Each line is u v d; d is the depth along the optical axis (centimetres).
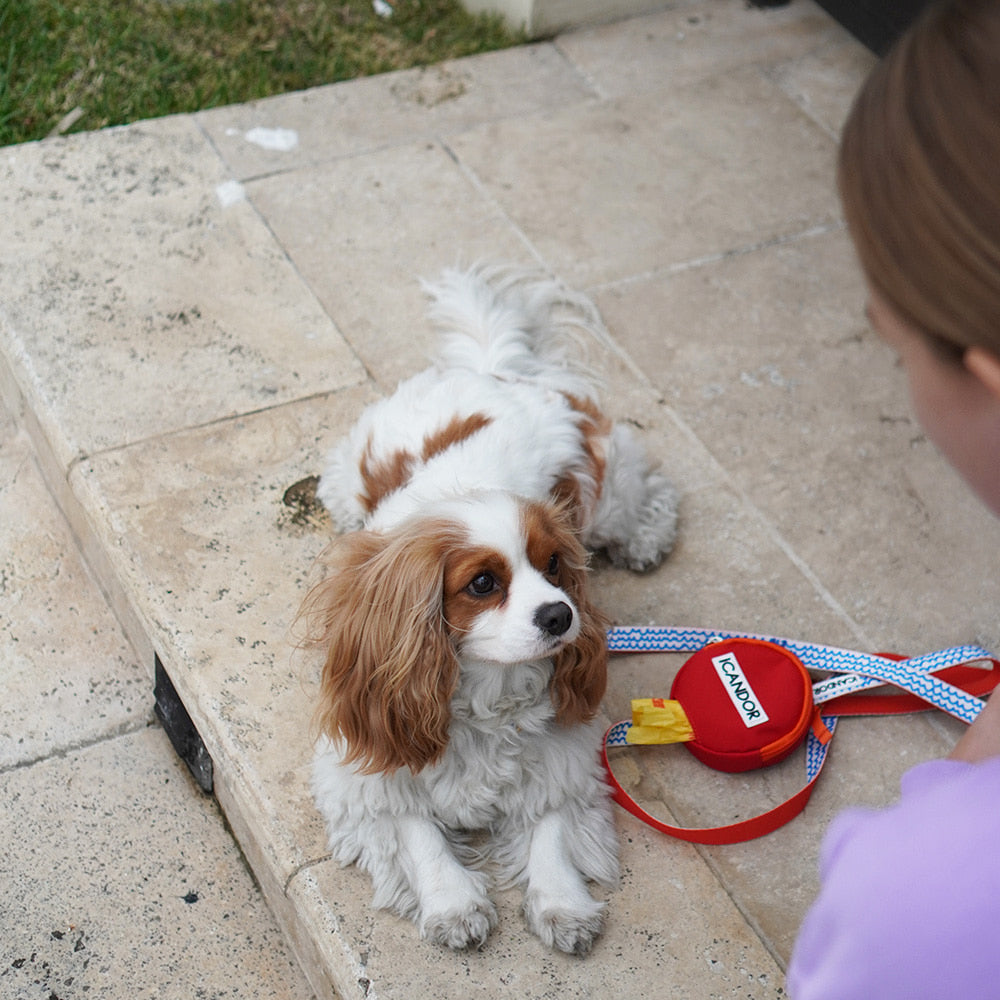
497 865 219
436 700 200
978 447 76
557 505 237
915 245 68
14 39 413
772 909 214
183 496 275
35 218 343
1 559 301
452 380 267
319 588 219
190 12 438
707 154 393
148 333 313
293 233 350
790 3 459
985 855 74
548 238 358
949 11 68
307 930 214
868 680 244
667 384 320
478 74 417
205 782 258
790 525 288
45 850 246
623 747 241
